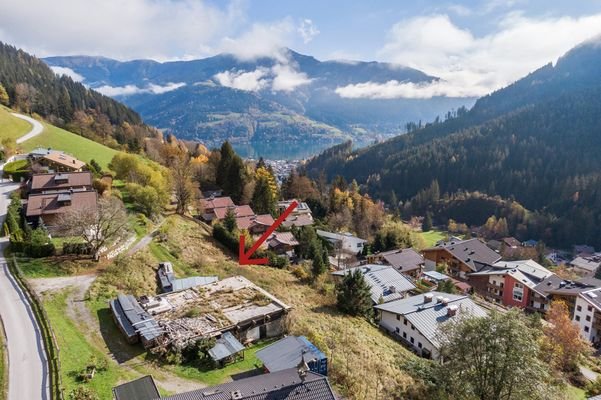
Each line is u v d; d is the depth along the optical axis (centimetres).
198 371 2908
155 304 3606
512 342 2403
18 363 2658
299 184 12331
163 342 3083
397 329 4522
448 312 4403
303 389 2136
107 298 3700
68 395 2398
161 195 7106
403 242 9181
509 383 2392
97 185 6525
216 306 3681
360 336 3988
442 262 8962
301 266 6100
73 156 9069
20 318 3164
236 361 3098
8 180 6894
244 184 9450
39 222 4997
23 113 12962
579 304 6694
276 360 2866
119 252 4775
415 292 5975
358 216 11556
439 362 3322
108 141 12712
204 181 10469
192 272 4922
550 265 10969
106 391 2517
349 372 3136
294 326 3712
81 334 3105
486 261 8706
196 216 7819
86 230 4569
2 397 2362
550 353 4425
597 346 6462
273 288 4825
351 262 7900
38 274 3906
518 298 7481
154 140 14775
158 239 5431
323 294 5041
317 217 10931
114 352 2972
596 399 3319
